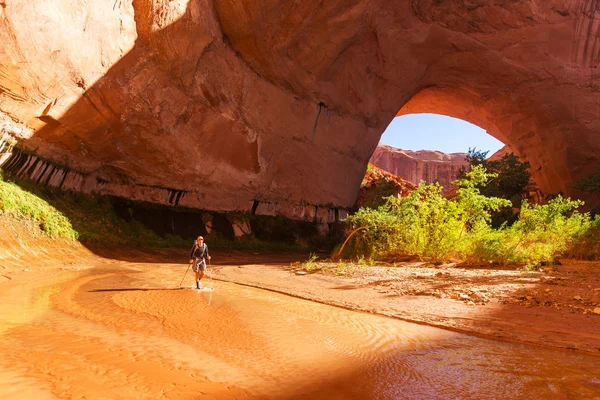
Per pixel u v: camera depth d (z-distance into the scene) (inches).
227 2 821.2
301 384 127.7
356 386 127.4
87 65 601.9
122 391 114.3
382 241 623.5
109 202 761.0
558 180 1455.5
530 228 560.1
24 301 243.1
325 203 1233.4
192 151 861.8
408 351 168.1
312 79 1087.0
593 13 1258.0
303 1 920.9
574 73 1309.1
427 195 611.5
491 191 1362.0
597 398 118.2
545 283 315.9
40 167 617.3
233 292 320.8
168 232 836.0
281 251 1026.1
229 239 960.3
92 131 668.7
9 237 454.9
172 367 137.6
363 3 1035.3
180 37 722.2
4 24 484.7
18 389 111.0
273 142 1047.0
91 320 201.5
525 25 1269.7
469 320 221.3
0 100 532.7
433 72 1393.9
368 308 257.6
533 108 1402.6
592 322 212.8
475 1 1239.5
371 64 1220.5
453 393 122.3
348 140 1259.2
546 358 159.6
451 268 449.4
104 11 605.3
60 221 574.2
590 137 1331.2
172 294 298.0
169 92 758.5
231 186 993.5
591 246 484.7
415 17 1213.7
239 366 142.7
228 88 898.7
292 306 265.1
